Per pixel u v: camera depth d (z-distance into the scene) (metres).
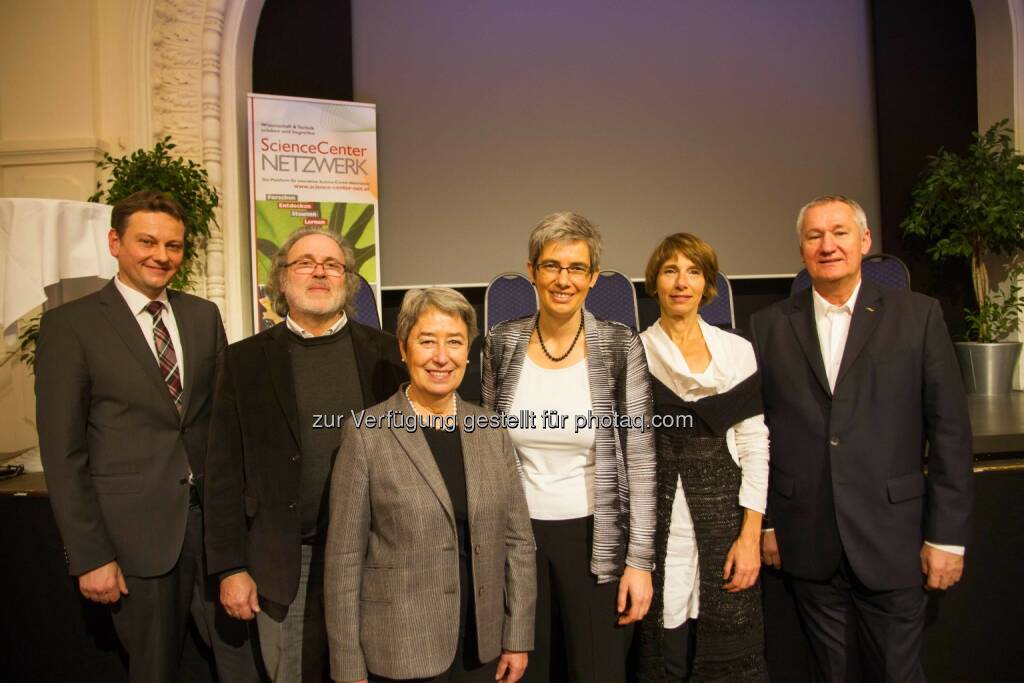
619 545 1.47
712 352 1.64
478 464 1.38
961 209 4.16
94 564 1.57
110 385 1.65
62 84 3.89
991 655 1.99
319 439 1.57
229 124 4.08
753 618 1.60
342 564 1.32
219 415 1.57
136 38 3.94
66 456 1.57
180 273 3.70
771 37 4.80
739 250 4.85
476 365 2.65
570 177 4.75
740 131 4.82
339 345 1.67
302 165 4.10
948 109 4.70
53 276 2.36
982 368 4.15
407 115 4.66
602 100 4.74
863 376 1.62
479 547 1.35
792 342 1.71
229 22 4.08
